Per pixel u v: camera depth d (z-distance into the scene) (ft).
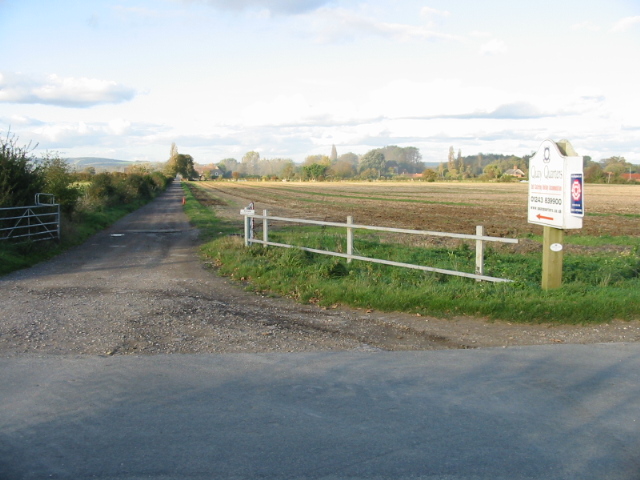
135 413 16.37
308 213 120.26
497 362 21.29
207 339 24.53
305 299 32.71
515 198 201.36
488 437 14.90
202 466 13.33
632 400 17.53
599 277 36.96
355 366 20.72
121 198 137.39
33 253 51.85
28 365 20.74
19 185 57.77
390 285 33.40
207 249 55.52
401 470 13.16
